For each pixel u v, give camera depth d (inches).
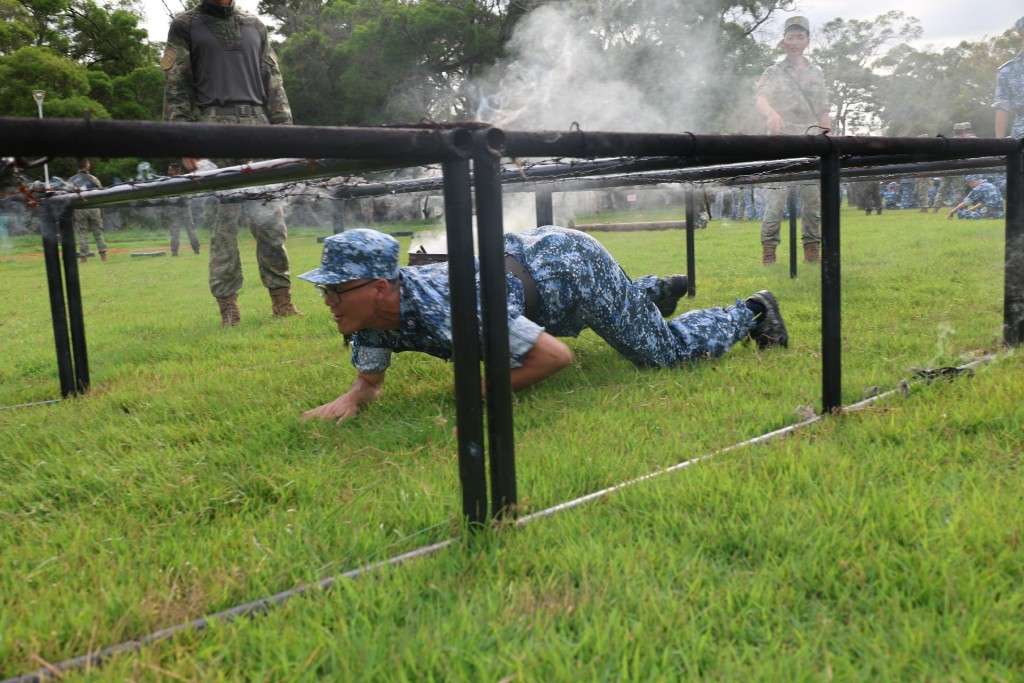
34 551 85.4
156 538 88.3
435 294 124.0
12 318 320.5
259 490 100.7
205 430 128.8
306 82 1498.5
